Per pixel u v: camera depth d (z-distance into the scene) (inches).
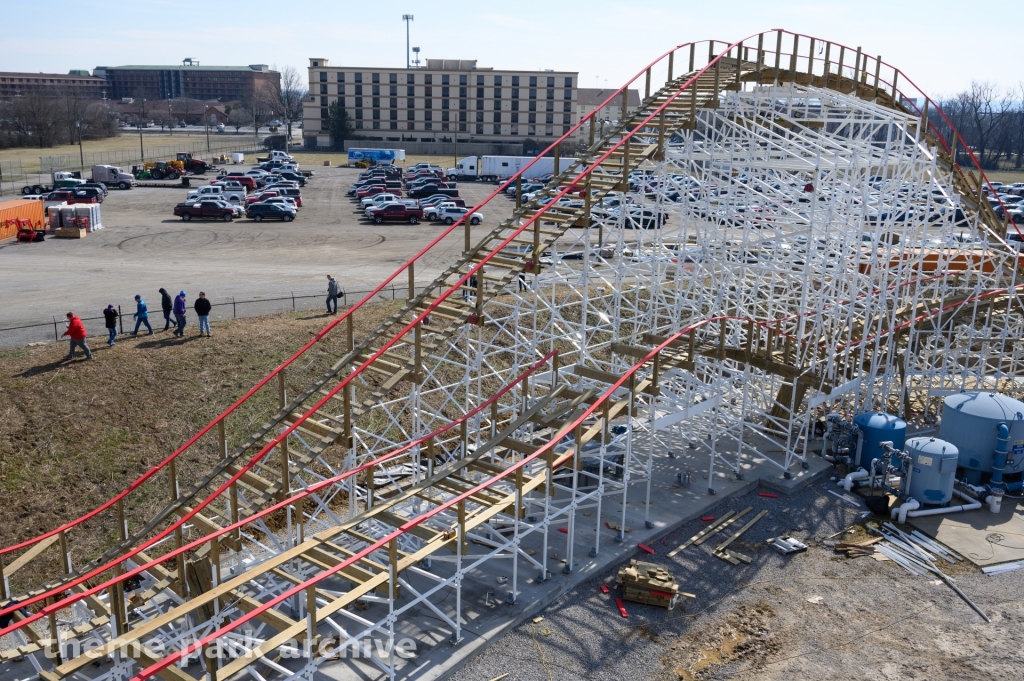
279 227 2162.9
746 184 922.1
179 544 594.6
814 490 847.7
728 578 678.5
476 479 807.1
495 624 597.0
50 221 1936.5
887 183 962.1
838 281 976.9
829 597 651.5
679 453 919.0
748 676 553.0
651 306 944.3
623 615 621.6
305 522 771.4
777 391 977.5
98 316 1208.2
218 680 459.8
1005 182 4119.1
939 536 755.4
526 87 4918.8
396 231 2148.1
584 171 732.0
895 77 1042.1
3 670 545.0
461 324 687.7
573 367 812.6
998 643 593.3
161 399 950.4
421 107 4972.9
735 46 823.1
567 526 751.1
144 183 3002.0
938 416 1060.5
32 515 766.5
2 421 855.1
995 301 1071.6
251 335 1125.1
